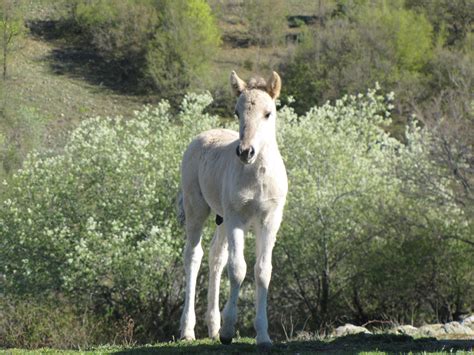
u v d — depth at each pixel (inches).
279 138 714.2
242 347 279.7
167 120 737.0
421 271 663.1
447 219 682.2
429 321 679.1
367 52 1480.1
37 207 637.3
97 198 671.8
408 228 671.1
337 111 762.8
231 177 277.1
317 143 695.7
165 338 644.1
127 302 644.1
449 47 1598.2
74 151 695.7
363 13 1636.3
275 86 270.5
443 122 733.9
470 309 682.8
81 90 1549.0
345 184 693.9
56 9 1900.8
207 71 1579.7
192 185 337.7
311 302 708.7
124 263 598.5
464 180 677.9
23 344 550.6
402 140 1115.9
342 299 705.0
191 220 341.1
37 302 622.5
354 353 262.5
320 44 1529.3
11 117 1245.7
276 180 273.3
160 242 591.5
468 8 1681.8
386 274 657.6
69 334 546.9
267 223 278.7
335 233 663.1
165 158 673.6
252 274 666.8
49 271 632.4
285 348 283.4
